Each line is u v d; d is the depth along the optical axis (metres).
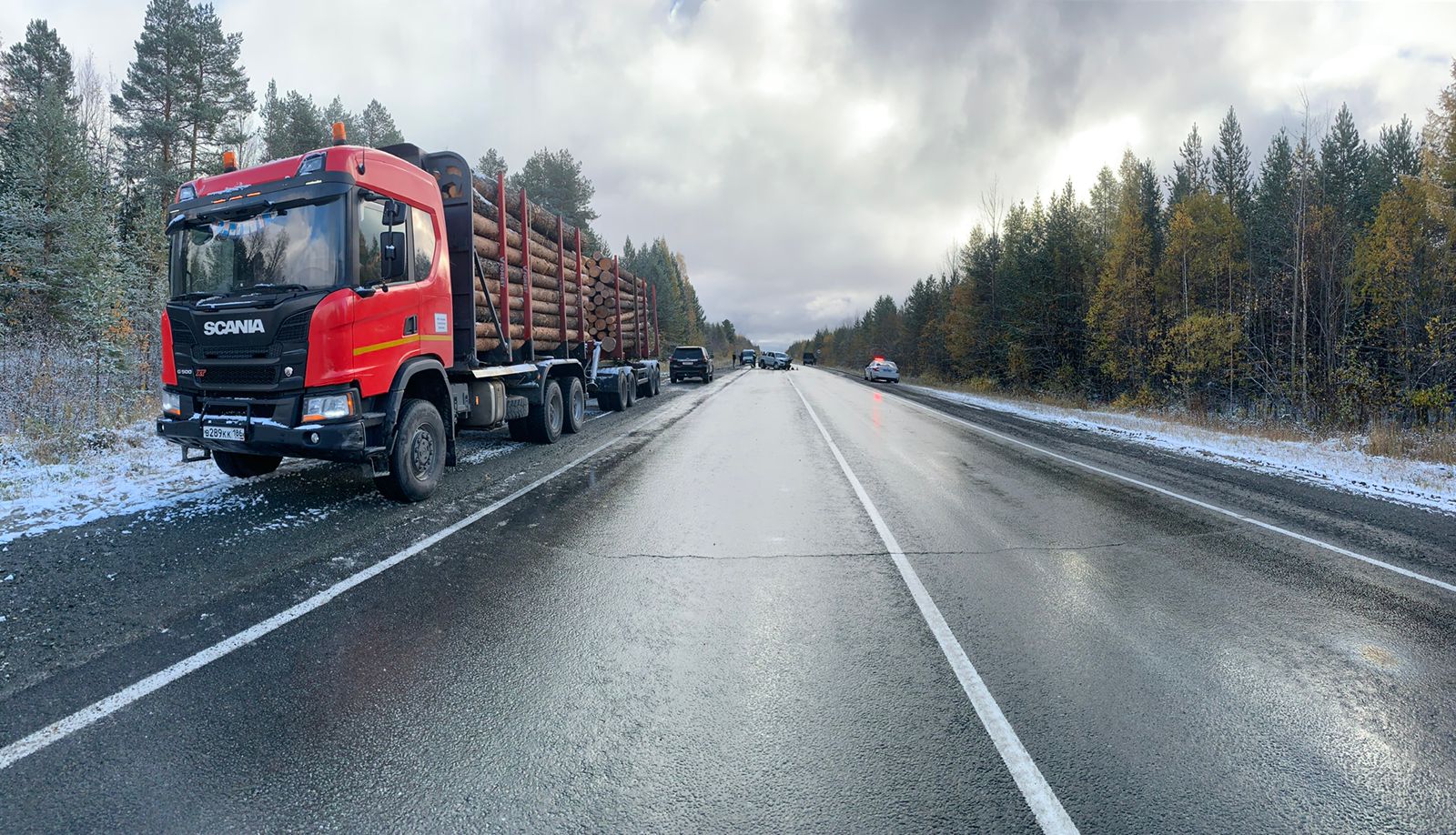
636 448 10.79
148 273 23.02
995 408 21.12
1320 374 20.00
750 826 2.23
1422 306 17.22
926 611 4.13
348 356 6.02
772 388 28.08
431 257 7.43
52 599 4.06
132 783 2.40
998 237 37.62
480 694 3.07
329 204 6.19
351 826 2.21
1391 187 30.28
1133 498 7.55
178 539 5.30
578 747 2.67
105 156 34.34
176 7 30.08
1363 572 5.03
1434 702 3.11
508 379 10.41
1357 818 2.31
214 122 30.66
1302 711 3.02
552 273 12.53
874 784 2.46
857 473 8.80
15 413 10.43
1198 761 2.62
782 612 4.09
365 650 3.49
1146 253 24.97
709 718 2.90
